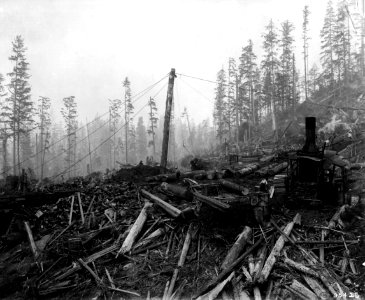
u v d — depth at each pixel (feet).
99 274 22.50
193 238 25.30
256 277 18.63
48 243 27.17
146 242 25.88
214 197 29.68
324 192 30.12
